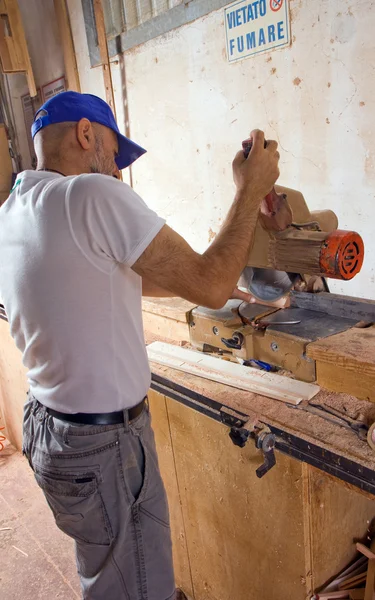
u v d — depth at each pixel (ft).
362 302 4.15
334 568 4.13
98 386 3.25
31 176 3.22
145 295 4.42
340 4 4.73
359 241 3.38
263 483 3.81
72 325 3.10
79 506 3.39
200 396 3.97
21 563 6.25
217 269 3.01
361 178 5.12
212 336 4.62
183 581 5.41
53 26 8.69
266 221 3.59
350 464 2.95
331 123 5.20
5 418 8.82
